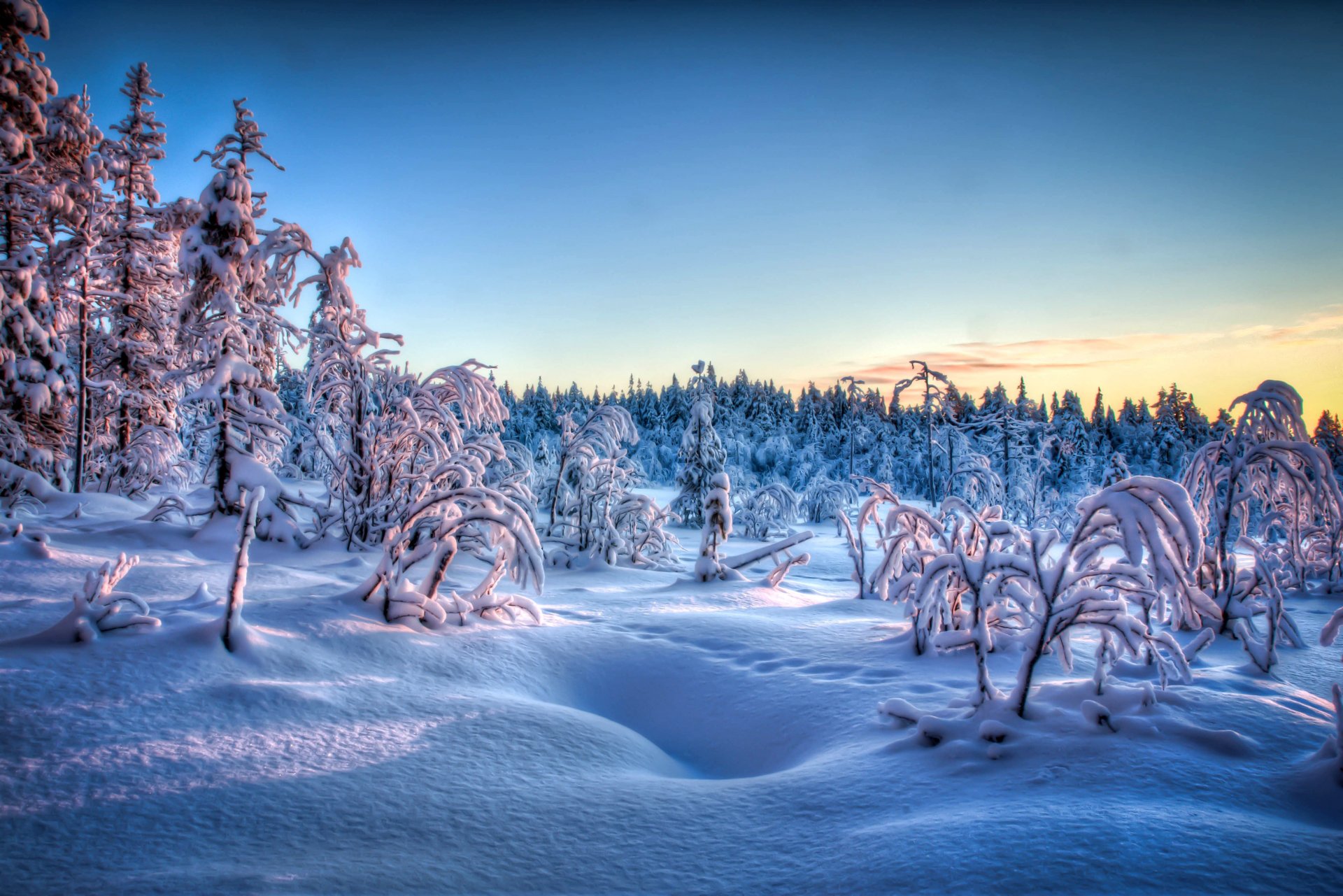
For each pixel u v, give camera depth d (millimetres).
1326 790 3893
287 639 6812
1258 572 7281
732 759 6059
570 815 4145
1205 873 2973
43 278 20875
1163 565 4785
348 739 5090
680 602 12969
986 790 4004
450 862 3531
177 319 18203
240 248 17672
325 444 17078
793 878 3281
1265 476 9750
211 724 5008
